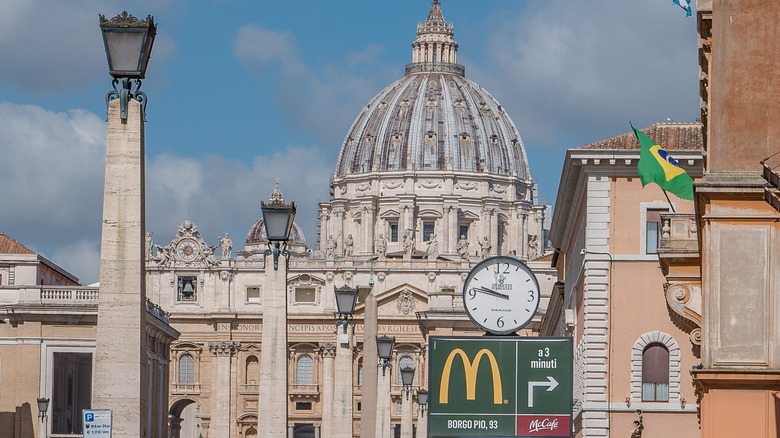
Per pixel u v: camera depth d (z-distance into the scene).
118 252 38.78
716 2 50.97
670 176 82.12
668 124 106.38
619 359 101.19
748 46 50.69
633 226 102.50
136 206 38.94
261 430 57.38
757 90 50.66
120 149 39.00
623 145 103.12
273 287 58.00
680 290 59.25
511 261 58.38
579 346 108.38
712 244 50.78
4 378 158.12
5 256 193.12
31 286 159.00
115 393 38.38
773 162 50.41
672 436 100.12
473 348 57.78
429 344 57.81
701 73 55.47
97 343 38.53
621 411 100.62
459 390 57.47
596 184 102.94
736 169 50.75
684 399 100.31
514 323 58.16
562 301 141.88
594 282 102.12
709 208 50.94
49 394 158.00
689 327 60.41
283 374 57.56
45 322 158.62
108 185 38.97
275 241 57.91
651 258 101.94
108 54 38.84
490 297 58.28
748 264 50.66
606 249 102.44
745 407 50.56
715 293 50.78
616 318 101.69
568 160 104.94
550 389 57.25
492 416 57.28
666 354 101.31
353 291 75.31
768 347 50.44
